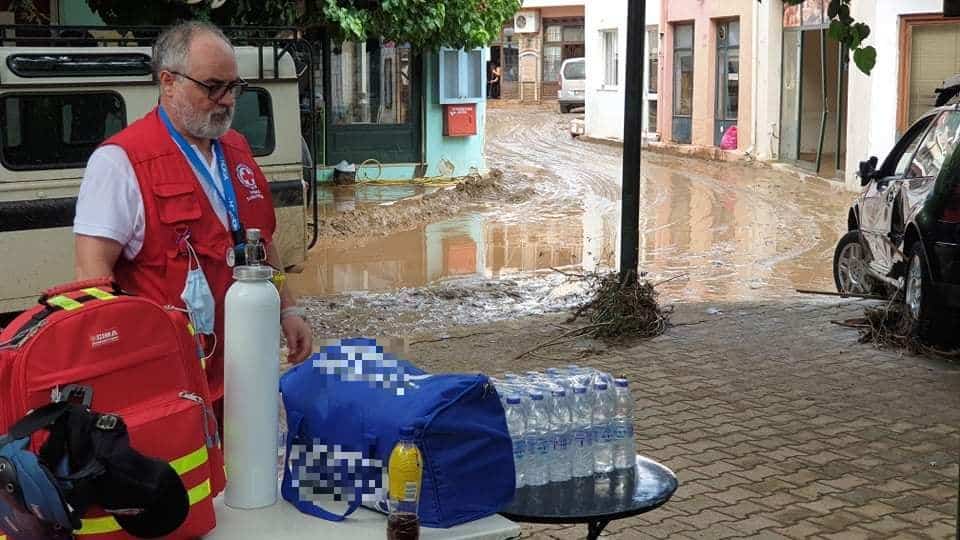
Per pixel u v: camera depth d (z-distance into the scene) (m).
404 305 11.50
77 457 2.51
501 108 49.53
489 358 8.99
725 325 9.95
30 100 8.37
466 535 2.90
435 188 20.25
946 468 6.35
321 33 20.05
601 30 34.97
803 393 7.84
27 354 2.60
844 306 10.66
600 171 25.42
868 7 20.72
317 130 20.58
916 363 8.66
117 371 2.71
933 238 8.60
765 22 26.23
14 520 2.56
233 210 3.71
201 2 11.70
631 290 9.79
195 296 3.57
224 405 3.04
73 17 14.72
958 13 5.55
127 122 8.80
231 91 3.62
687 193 21.64
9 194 8.36
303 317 3.99
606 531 5.42
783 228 17.09
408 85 21.33
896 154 10.48
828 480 6.16
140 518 2.58
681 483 6.09
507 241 15.90
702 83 29.47
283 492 3.10
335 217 16.88
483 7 20.92
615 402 3.74
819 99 25.05
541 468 3.57
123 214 3.53
